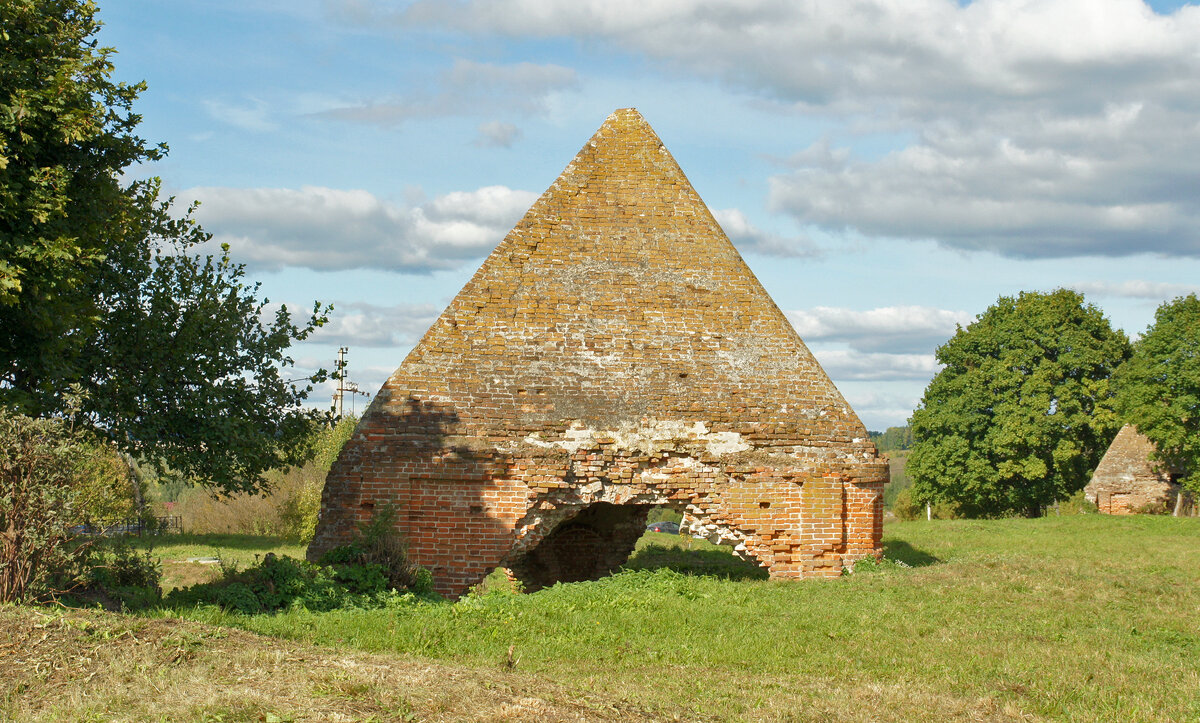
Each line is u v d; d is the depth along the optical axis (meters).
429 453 16.19
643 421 16.94
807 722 8.31
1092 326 57.19
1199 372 50.16
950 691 9.69
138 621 9.09
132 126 16.56
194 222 21.14
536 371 16.97
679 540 30.06
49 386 15.19
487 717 7.29
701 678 9.85
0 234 13.50
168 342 19.61
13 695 7.39
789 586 15.65
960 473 57.31
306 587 13.21
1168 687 9.94
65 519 10.35
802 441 17.31
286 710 7.13
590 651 11.02
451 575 16.06
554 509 16.62
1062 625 13.04
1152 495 54.44
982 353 58.53
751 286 18.25
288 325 21.75
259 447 20.47
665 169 18.94
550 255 17.94
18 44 14.48
